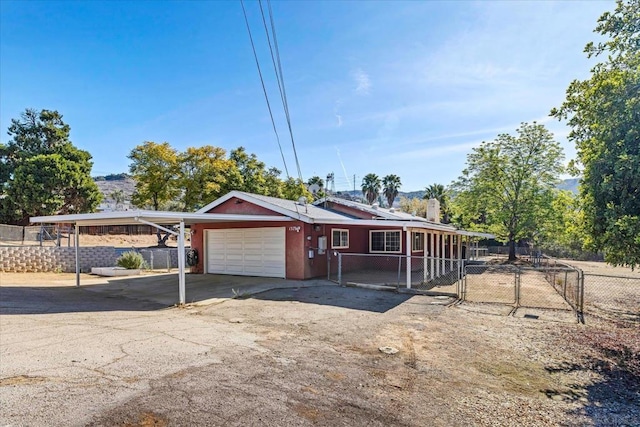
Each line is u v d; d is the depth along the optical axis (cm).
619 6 528
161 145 2736
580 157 626
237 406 365
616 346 609
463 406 390
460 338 642
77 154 3288
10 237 1909
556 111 636
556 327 724
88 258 1758
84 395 377
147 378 429
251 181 3186
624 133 502
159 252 2128
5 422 317
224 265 1552
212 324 720
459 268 1076
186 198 2770
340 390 418
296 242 1359
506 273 1812
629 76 505
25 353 513
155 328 678
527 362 534
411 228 1211
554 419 370
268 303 936
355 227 1738
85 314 801
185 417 338
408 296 1046
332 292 1094
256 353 539
